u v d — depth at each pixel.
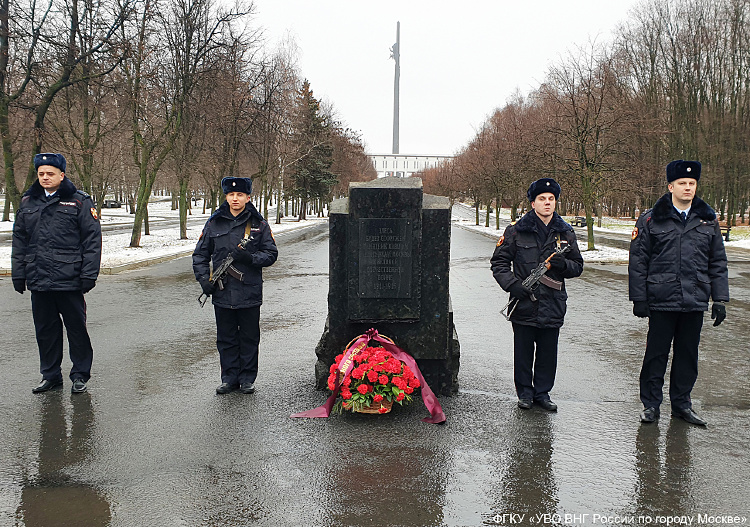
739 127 37.97
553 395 5.64
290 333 8.42
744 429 4.78
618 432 4.69
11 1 16.98
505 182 37.62
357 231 5.22
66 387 5.78
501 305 11.00
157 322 9.07
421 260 5.28
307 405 5.27
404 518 3.39
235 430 4.68
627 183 25.20
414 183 5.24
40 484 3.77
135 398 5.46
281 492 3.68
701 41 36.38
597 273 16.72
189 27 21.98
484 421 4.89
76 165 20.53
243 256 5.41
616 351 7.44
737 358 7.08
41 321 5.56
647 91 38.81
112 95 21.72
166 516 3.40
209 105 25.48
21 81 20.20
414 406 5.25
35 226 5.39
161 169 30.94
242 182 5.57
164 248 22.00
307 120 50.03
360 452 4.27
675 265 4.79
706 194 40.72
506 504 3.55
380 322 5.32
